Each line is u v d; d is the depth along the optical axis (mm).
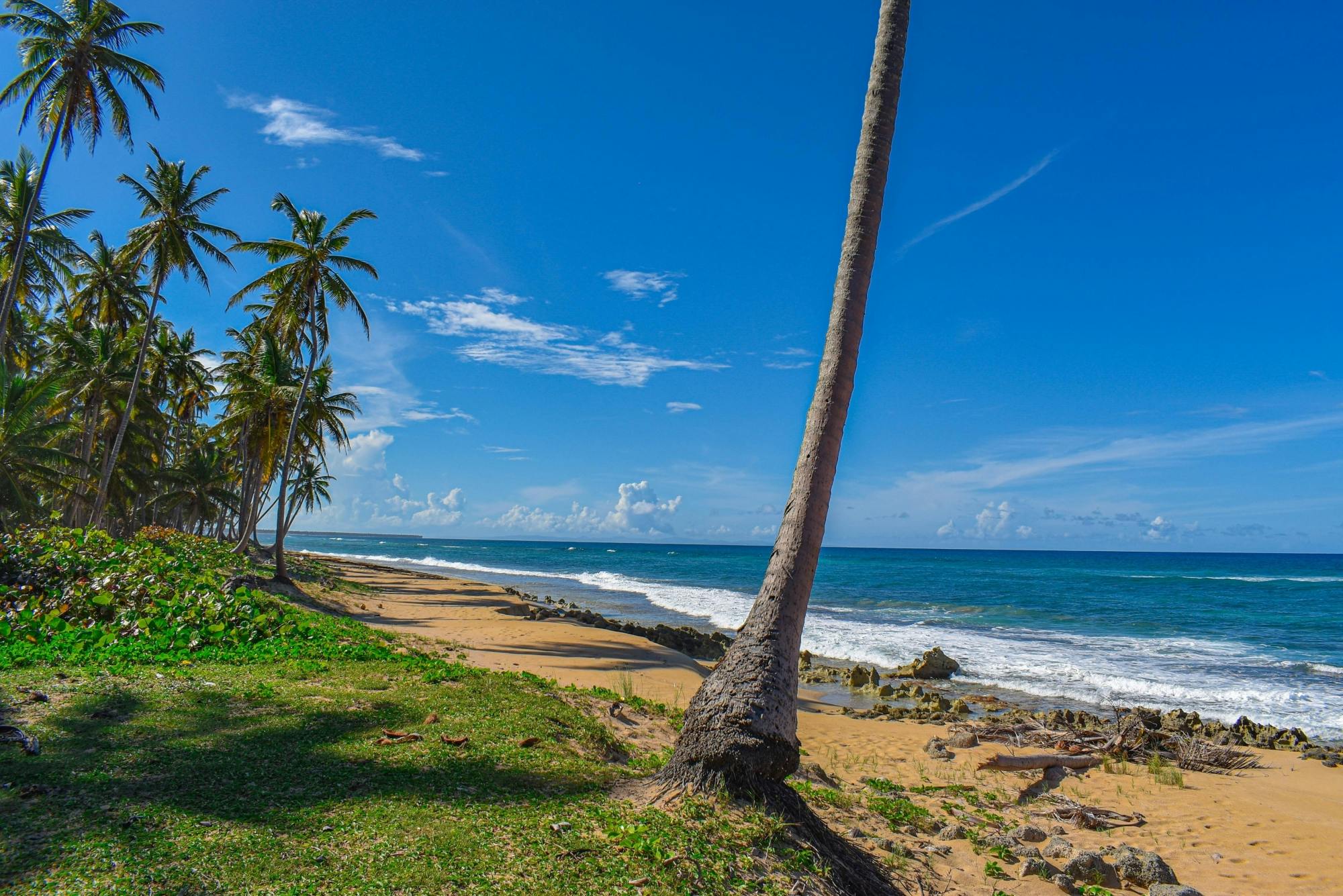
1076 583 67438
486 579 69562
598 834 6090
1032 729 15391
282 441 35625
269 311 36969
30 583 13148
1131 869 7984
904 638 31953
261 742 7293
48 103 24188
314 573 38281
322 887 4730
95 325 36438
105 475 31203
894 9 8250
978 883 7352
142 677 9281
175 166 30516
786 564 7527
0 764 5934
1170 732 16078
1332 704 19953
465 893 4914
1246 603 49125
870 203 7926
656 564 106750
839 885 6090
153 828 5164
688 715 7453
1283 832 9805
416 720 8797
